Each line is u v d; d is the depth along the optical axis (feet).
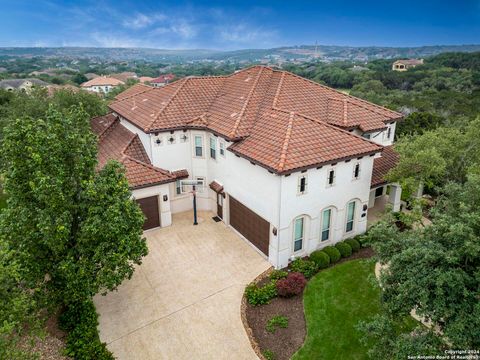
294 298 57.82
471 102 211.82
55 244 45.19
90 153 51.62
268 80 92.02
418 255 39.09
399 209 84.17
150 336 50.88
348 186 69.56
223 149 76.69
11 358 37.14
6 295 39.14
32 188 43.27
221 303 57.21
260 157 62.54
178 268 66.33
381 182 77.15
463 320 34.06
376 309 54.70
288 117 71.41
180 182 83.05
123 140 90.22
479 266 37.14
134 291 60.18
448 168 74.59
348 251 68.44
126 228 49.78
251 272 64.95
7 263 41.81
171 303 57.36
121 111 97.14
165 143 82.07
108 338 50.52
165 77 530.27
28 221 45.16
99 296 58.85
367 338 42.16
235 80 96.43
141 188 75.10
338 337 49.67
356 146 67.51
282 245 64.64
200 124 81.05
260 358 47.09
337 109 84.48
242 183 71.51
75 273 46.91
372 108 91.20
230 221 80.59
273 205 62.75
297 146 63.16
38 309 47.16
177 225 82.33
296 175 60.85
